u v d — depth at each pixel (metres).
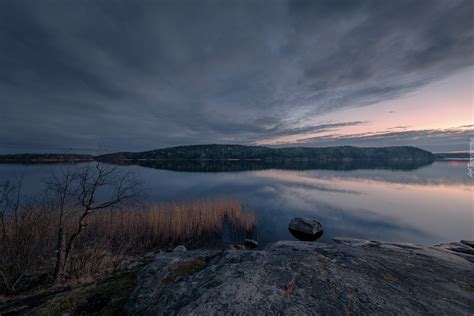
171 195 28.42
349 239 13.50
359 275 2.97
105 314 2.78
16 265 5.90
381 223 17.59
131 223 12.51
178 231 13.05
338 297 2.38
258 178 50.59
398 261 3.59
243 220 15.49
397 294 2.51
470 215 19.47
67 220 8.58
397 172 62.69
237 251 3.95
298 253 3.73
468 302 2.39
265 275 2.86
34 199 7.59
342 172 65.50
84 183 6.70
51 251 8.03
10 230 6.21
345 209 22.11
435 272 3.22
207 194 29.78
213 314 2.11
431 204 23.97
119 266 7.33
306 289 2.53
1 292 5.26
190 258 4.04
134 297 2.94
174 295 2.65
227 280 2.75
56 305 3.08
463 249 7.88
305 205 23.83
